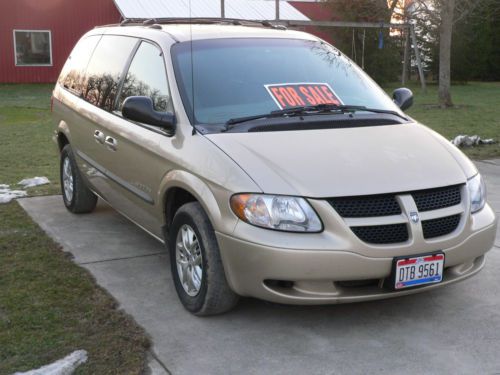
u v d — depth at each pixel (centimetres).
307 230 340
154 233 456
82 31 2783
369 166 366
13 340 355
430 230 362
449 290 437
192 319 391
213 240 369
